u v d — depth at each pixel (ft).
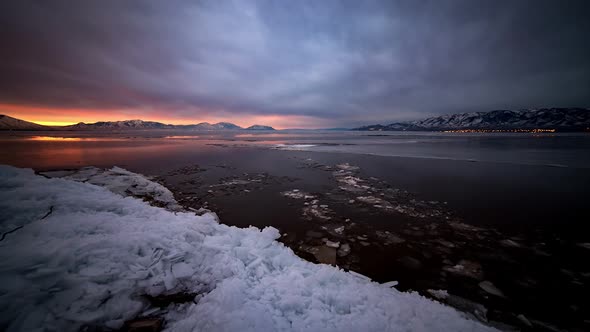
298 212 20.81
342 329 6.89
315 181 32.94
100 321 6.07
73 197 12.01
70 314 5.93
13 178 13.29
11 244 7.58
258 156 61.72
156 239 9.43
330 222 18.62
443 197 25.29
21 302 5.76
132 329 6.13
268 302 7.64
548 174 36.91
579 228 17.54
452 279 11.48
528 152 66.90
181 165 46.52
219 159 55.67
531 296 10.30
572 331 8.43
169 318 6.72
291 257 11.65
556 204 22.89
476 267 12.55
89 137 164.76
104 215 11.03
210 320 6.38
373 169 42.16
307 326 6.97
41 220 9.34
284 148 85.71
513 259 13.35
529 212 20.80
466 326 7.43
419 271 12.14
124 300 6.77
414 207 22.15
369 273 11.92
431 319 7.64
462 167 43.55
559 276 11.77
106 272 7.32
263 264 10.05
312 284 9.09
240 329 6.15
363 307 8.09
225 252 10.07
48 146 86.22
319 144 105.91
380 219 19.26
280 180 33.58
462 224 18.28
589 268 12.46
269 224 18.15
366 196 25.67
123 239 8.82
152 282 7.59
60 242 7.97
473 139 136.77
